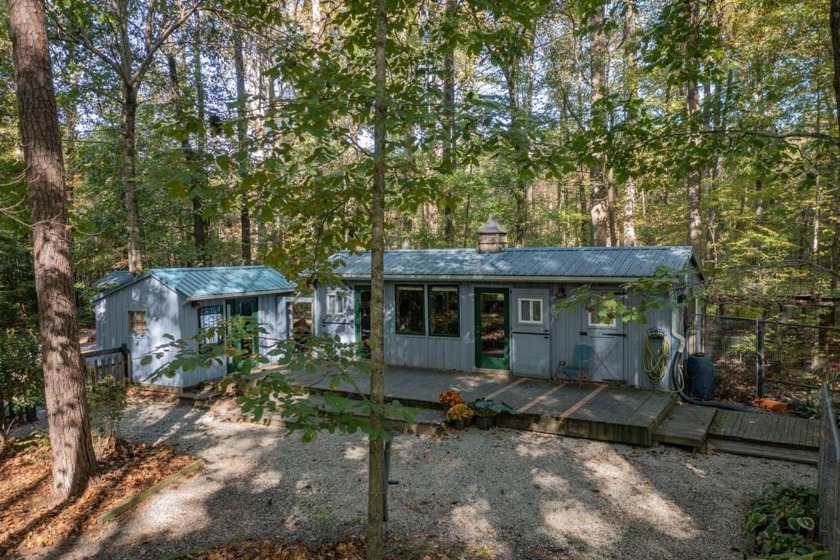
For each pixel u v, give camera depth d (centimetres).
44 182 601
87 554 500
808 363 1176
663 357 933
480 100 342
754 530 502
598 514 557
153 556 495
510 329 1088
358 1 418
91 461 642
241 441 820
